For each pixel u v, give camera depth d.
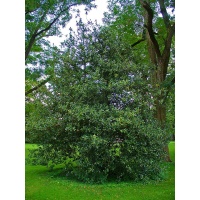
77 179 7.04
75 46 7.74
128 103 7.19
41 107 7.59
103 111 6.73
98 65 7.43
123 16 11.64
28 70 13.05
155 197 5.50
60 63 7.74
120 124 6.54
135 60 7.93
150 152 6.97
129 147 6.63
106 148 6.64
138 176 6.95
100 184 6.54
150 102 7.38
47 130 7.23
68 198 5.53
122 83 6.88
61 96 7.35
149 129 6.94
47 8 11.93
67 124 6.87
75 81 7.47
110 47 7.61
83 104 7.09
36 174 7.77
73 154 7.26
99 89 6.97
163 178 7.13
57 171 8.10
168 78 10.35
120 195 5.71
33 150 7.64
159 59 10.25
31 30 12.09
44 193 5.84
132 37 11.85
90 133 6.82
